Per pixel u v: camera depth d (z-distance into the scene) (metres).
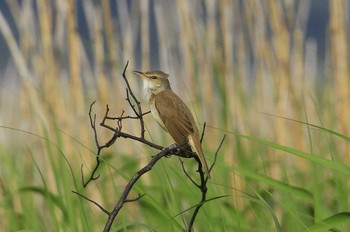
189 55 12.62
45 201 10.85
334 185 9.95
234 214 8.89
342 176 9.73
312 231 7.19
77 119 12.15
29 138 11.91
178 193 9.58
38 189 9.27
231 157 11.55
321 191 9.85
